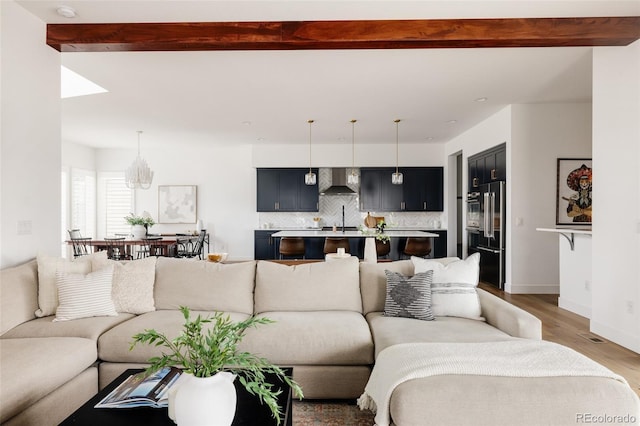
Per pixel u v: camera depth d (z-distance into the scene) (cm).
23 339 226
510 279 558
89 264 300
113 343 237
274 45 324
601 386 161
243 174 898
